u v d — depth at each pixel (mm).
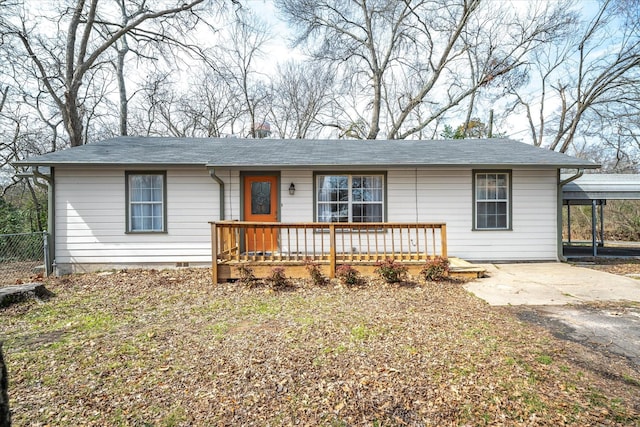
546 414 2375
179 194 8336
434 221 8516
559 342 3615
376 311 4785
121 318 4738
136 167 8047
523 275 7020
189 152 8930
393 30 19000
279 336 3904
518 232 8523
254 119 23344
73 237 8125
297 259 7074
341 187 8523
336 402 2564
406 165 7871
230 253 7156
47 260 7883
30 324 4516
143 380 2967
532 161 7945
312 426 2311
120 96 17297
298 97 23719
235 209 8398
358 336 3832
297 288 6262
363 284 6430
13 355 3512
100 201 8172
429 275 6566
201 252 8367
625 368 3039
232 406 2553
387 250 8469
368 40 19453
